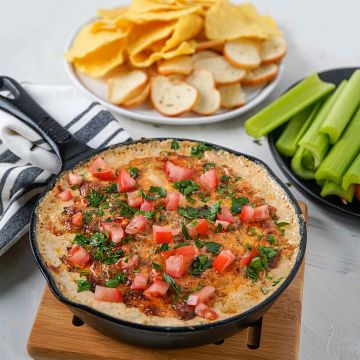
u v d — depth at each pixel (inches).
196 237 24.6
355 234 29.5
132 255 23.9
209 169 26.9
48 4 40.6
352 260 28.6
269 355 24.2
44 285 27.1
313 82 33.3
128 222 24.9
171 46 34.3
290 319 25.0
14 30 38.6
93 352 23.9
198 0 36.9
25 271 27.4
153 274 23.4
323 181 30.3
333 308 27.0
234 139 33.2
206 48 36.1
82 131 30.6
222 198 25.9
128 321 21.8
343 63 37.8
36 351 24.0
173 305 22.8
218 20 35.7
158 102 33.4
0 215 28.6
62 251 24.2
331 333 26.3
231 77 34.4
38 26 39.0
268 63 35.5
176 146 27.5
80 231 24.8
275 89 36.0
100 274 23.5
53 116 31.0
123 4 38.0
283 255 24.2
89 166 26.6
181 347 23.0
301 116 32.6
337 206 29.0
